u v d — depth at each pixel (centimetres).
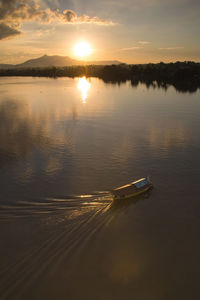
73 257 1764
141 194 2688
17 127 5647
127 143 4450
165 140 4597
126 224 2162
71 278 1595
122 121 6222
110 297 1500
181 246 1908
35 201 2528
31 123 6047
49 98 10756
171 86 16125
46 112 7525
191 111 7394
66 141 4591
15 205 2444
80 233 2006
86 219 2186
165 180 3020
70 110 7869
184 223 2191
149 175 3167
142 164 3506
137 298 1504
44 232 1995
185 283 1598
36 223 2116
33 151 4062
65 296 1483
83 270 1659
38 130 5375
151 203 2516
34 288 1514
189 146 4225
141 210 2386
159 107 8206
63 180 3045
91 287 1550
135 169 3353
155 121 6178
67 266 1683
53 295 1479
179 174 3172
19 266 1666
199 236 2020
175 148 4141
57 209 2350
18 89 15188
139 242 1942
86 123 6044
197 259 1783
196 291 1548
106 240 1950
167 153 3912
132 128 5512
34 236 1947
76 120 6388
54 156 3850
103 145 4350
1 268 1648
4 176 3158
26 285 1532
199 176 3100
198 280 1619
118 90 14100
